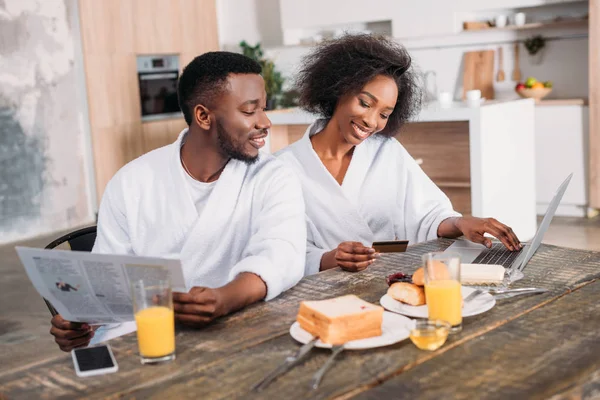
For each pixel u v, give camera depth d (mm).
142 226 1743
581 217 5285
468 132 4199
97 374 1153
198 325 1335
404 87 2129
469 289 1459
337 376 1096
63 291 1354
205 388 1081
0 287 4074
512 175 4254
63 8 5289
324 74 2072
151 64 5957
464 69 5996
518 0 5500
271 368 1139
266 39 6961
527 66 5773
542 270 1622
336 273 1685
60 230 5410
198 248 1707
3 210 5043
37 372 1177
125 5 5695
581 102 5152
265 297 1489
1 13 4891
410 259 1777
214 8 6582
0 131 4961
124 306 1335
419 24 5898
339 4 6207
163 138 6062
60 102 5328
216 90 1588
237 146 1620
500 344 1194
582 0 5387
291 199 1710
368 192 2178
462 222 1955
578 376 1061
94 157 5539
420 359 1146
